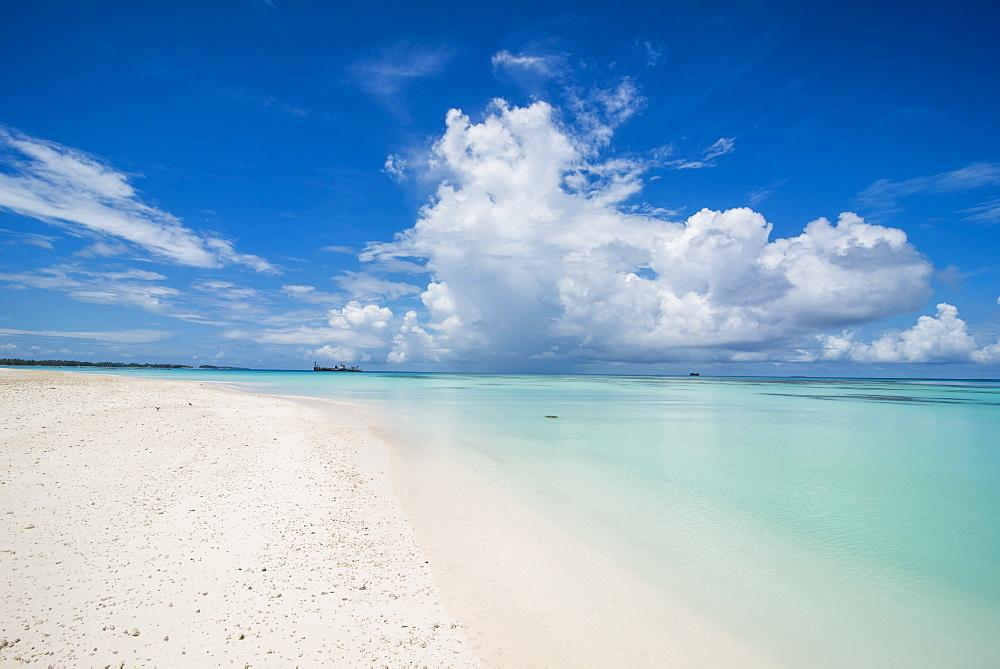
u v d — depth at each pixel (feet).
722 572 28.07
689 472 52.90
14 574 21.81
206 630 18.72
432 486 44.32
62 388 95.55
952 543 33.14
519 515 36.81
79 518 28.84
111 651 16.93
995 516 39.06
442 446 65.82
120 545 25.62
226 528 29.12
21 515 28.60
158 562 24.06
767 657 20.03
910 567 29.25
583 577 26.73
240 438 59.41
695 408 140.36
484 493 42.55
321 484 41.52
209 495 35.12
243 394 144.05
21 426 54.19
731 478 50.62
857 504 42.04
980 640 21.65
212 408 89.04
